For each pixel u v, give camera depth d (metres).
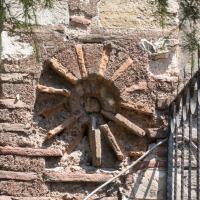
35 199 10.55
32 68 10.90
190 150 10.04
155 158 10.89
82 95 10.96
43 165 10.66
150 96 11.02
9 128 10.71
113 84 10.94
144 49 11.12
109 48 11.06
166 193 10.76
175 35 11.21
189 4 9.62
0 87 10.84
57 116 10.90
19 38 10.95
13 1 10.62
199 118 9.80
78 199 10.66
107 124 10.91
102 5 11.22
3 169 10.60
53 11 11.08
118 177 10.79
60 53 10.95
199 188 9.72
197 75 9.94
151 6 11.23
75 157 10.84
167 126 10.95
